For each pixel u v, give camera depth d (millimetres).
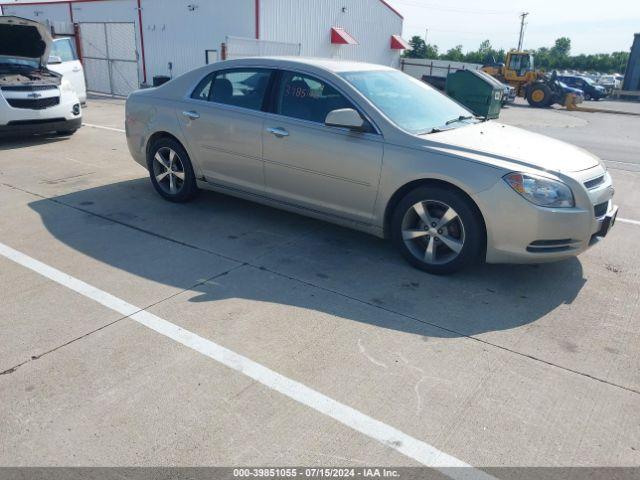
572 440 2576
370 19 25328
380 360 3164
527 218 3811
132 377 2936
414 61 32438
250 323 3521
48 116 8922
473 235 4043
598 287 4266
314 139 4582
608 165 9602
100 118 12703
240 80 5184
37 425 2566
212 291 3955
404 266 4500
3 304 3686
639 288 4270
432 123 4621
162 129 5707
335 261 4570
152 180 6160
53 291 3893
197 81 5516
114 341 3273
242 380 2938
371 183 4375
